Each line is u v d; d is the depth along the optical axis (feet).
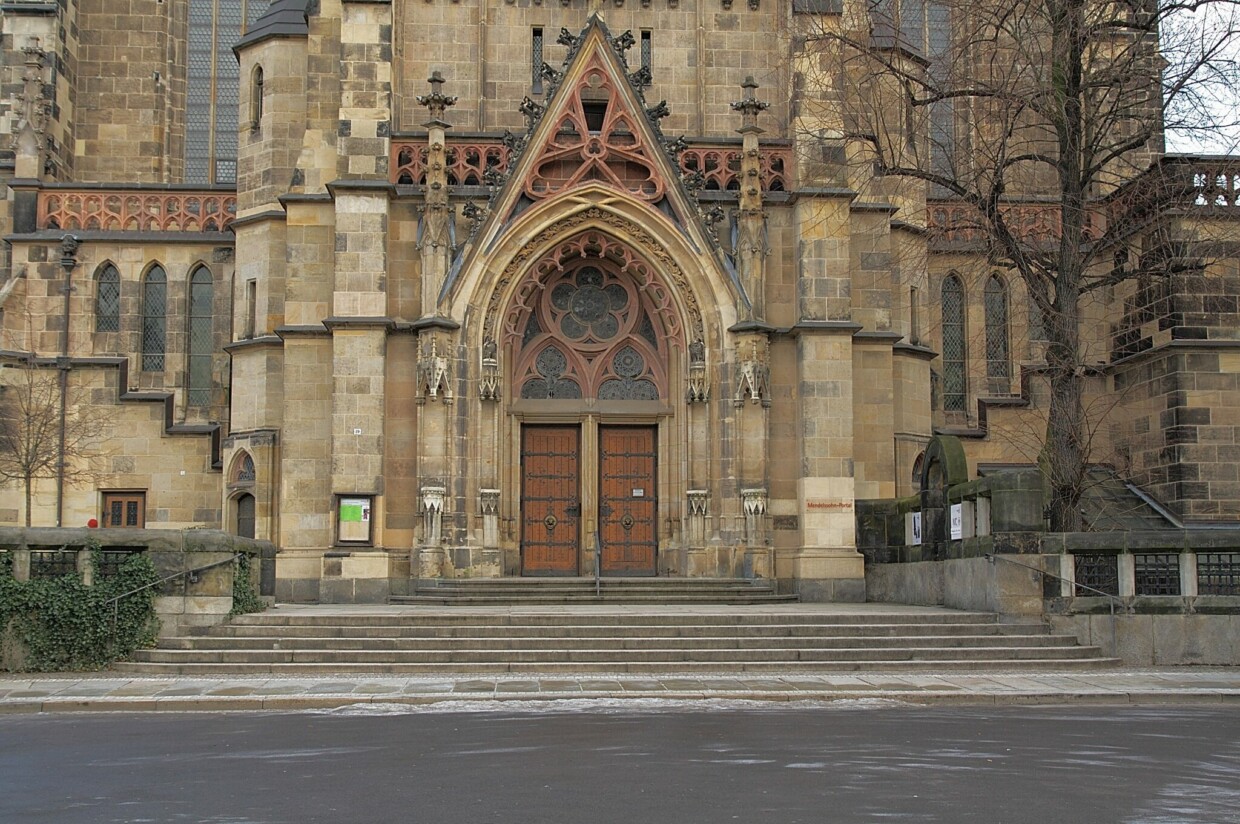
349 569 123.75
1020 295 160.86
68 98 166.20
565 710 71.36
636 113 131.44
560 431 135.95
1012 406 156.35
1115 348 150.61
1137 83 123.03
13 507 148.25
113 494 151.94
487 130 137.90
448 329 127.13
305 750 58.29
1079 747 58.49
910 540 123.34
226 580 95.81
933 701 76.18
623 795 47.65
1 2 163.94
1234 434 138.51
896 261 134.82
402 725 65.77
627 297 136.77
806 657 90.58
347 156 127.95
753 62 140.46
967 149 123.03
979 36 129.49
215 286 157.07
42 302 155.02
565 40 131.44
